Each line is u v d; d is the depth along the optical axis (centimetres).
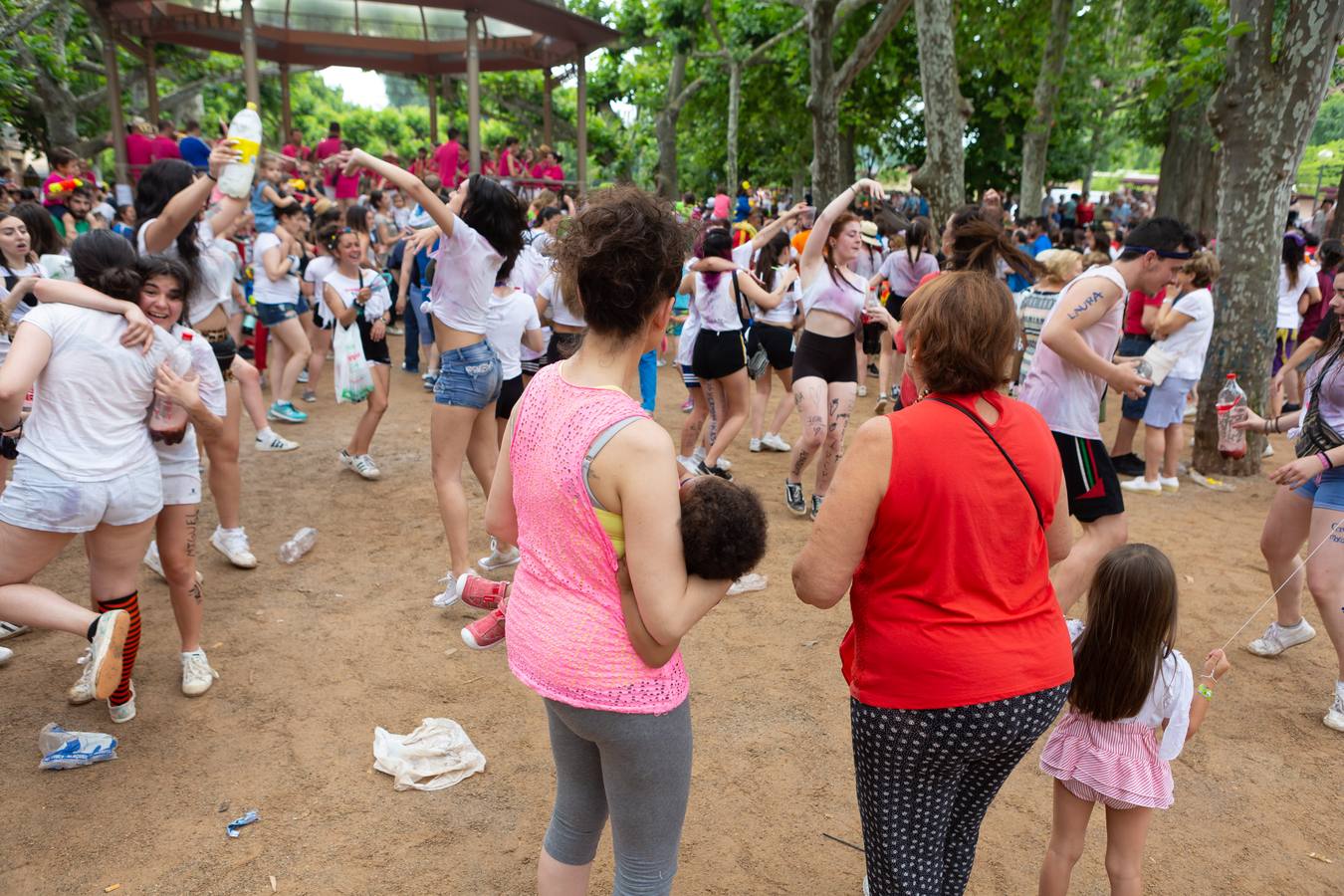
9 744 354
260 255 800
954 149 1209
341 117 6141
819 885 296
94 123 2820
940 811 214
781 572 549
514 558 535
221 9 1703
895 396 1009
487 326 461
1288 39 716
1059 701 206
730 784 347
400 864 299
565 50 1852
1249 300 760
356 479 695
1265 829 331
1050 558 237
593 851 225
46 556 326
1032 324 495
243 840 307
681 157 4406
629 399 186
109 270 326
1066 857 266
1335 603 385
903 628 201
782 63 2803
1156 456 732
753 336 770
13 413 310
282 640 445
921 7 1181
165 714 379
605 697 188
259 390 751
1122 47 2188
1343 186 1166
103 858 296
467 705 396
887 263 888
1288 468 374
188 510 378
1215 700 419
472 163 1552
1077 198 3300
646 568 179
